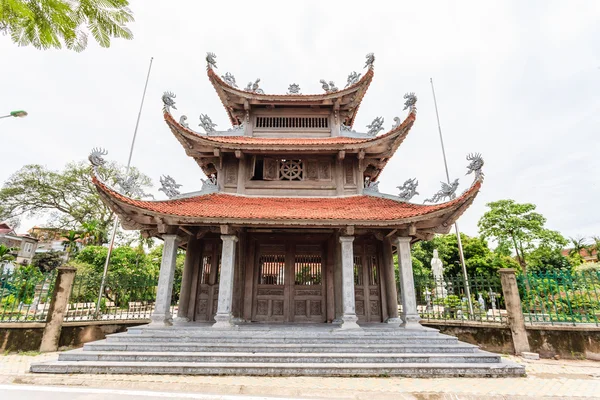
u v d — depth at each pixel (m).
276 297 15.23
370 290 15.38
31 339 13.82
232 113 18.91
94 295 18.66
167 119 14.44
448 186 12.96
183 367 9.34
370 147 15.34
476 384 8.83
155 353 9.96
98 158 12.03
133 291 17.50
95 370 9.29
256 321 14.86
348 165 16.58
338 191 16.00
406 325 12.34
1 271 14.63
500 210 48.06
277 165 16.64
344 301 12.39
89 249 36.38
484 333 14.84
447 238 53.12
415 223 12.73
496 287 15.71
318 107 18.55
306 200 15.51
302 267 15.81
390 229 14.06
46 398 7.20
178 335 11.20
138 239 46.94
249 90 18.66
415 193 14.68
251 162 16.45
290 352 10.51
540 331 14.06
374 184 16.00
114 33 4.81
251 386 8.23
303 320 14.88
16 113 18.45
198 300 15.18
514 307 14.44
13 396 7.31
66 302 14.68
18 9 4.21
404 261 13.17
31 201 44.50
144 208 11.96
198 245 15.70
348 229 12.63
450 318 16.62
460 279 16.80
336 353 10.41
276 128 18.31
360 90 17.75
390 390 8.16
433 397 7.70
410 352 10.66
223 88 17.41
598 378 9.94
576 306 14.39
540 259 46.41
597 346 13.39
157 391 7.75
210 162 16.81
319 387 8.29
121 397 7.32
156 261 41.81
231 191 16.08
